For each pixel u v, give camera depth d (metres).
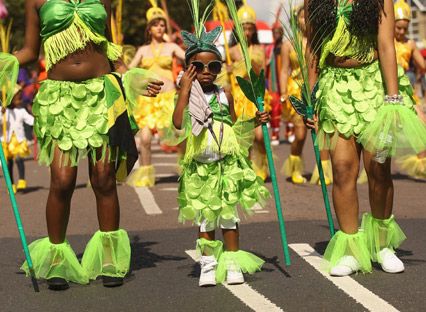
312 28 7.85
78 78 7.60
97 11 7.63
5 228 10.68
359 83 7.73
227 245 7.60
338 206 7.77
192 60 7.51
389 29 7.60
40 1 7.65
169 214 11.45
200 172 7.43
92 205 12.25
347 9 7.67
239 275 7.51
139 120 14.25
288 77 14.15
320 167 8.09
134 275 8.00
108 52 7.75
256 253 8.68
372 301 6.91
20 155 14.41
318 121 7.86
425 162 13.62
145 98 14.15
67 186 7.66
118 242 7.70
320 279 7.61
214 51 7.48
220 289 7.40
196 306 6.95
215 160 7.44
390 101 7.58
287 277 7.71
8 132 14.38
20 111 14.46
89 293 7.46
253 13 13.65
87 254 7.77
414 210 11.00
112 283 7.59
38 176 16.89
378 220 7.91
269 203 11.90
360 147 7.83
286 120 14.18
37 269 7.65
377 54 7.77
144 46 14.36
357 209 7.77
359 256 7.70
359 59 7.73
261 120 7.69
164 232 9.94
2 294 7.52
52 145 7.62
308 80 7.96
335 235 7.83
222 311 6.78
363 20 7.56
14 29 33.47
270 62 18.75
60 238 7.75
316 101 7.88
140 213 11.56
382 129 7.51
